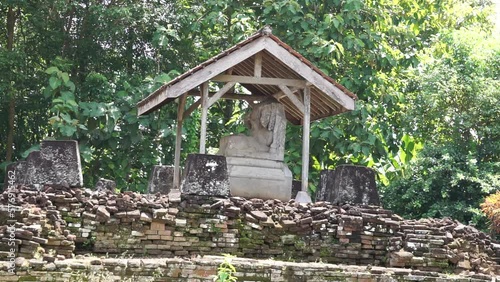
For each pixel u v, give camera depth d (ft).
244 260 44.88
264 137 57.93
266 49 55.57
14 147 86.43
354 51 80.59
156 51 83.15
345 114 77.77
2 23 87.35
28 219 43.70
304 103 56.90
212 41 87.35
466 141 80.07
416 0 89.61
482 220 73.87
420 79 81.71
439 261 48.73
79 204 47.19
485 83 78.48
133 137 76.79
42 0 79.56
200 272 43.37
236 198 49.70
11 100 80.74
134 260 43.11
